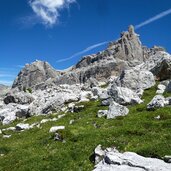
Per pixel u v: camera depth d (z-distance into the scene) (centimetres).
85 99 5950
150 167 1956
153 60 9156
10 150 3347
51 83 13875
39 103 6475
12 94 8450
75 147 2862
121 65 13500
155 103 4084
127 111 4094
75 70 15425
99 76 13362
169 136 2762
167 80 6200
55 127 3756
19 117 6400
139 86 6119
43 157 2767
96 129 3416
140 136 2922
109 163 2145
